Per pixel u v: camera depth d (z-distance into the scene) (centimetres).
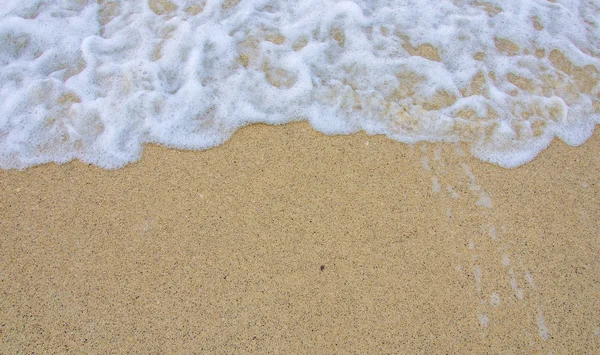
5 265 199
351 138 244
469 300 198
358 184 227
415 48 281
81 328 186
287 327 189
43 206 216
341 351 185
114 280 197
